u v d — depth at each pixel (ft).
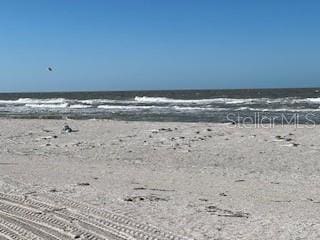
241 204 28.09
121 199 28.76
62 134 75.77
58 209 26.76
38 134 76.48
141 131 76.43
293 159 49.47
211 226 22.63
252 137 65.87
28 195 30.32
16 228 23.50
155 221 23.63
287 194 31.86
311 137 64.18
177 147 59.26
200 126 81.00
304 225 22.88
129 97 256.52
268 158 50.47
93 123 91.40
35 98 276.41
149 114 129.39
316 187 34.68
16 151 58.80
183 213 25.25
